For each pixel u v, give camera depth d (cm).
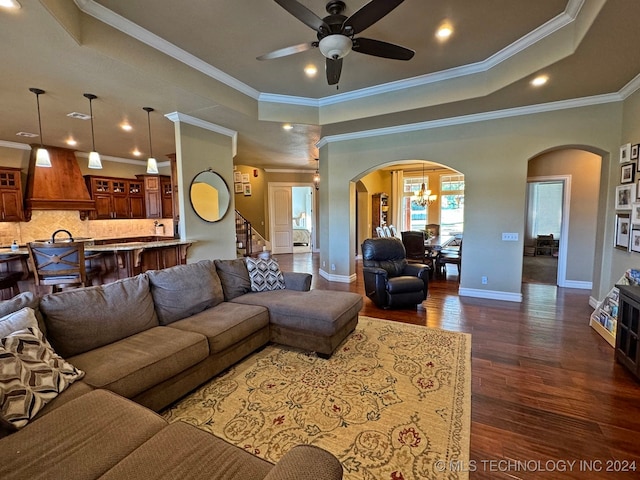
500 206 456
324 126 493
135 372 180
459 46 328
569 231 540
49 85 324
